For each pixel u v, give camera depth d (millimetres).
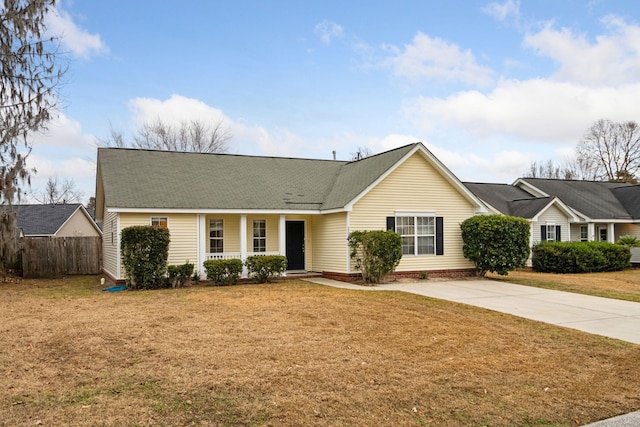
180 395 5355
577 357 7383
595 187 32156
